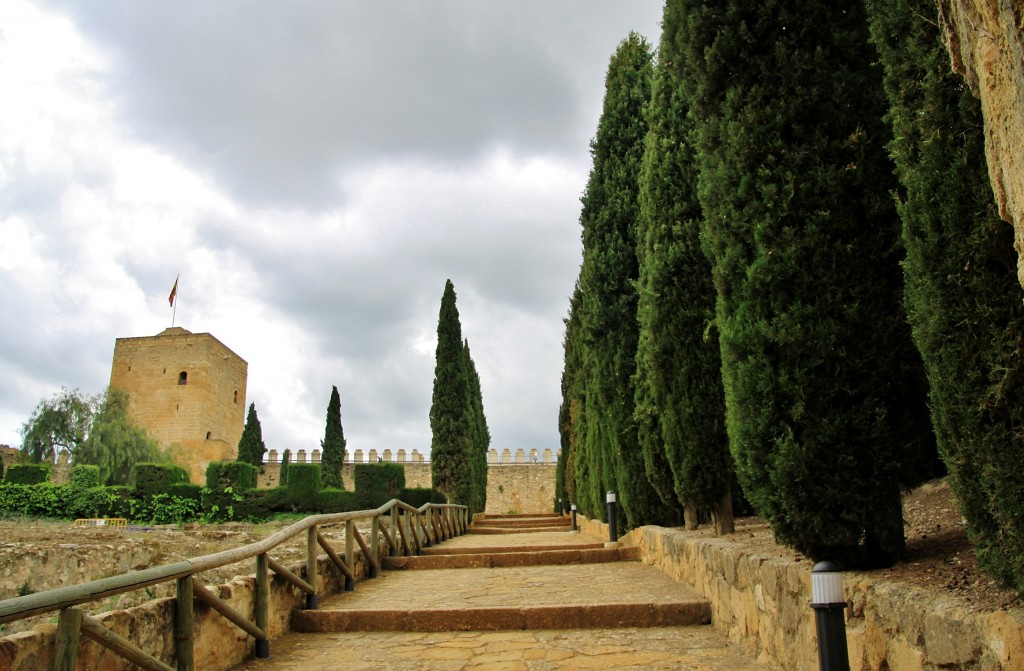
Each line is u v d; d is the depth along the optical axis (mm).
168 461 52844
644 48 14297
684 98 9633
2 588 10336
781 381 4664
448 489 32000
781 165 5039
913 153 3521
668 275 8969
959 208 3170
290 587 7426
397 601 8422
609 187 13523
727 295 5359
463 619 7246
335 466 46750
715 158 5652
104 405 48750
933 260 3262
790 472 4535
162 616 4855
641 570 10133
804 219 4863
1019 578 2904
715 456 8453
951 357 3188
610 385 12758
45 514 28062
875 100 5023
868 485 4453
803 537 4590
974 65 2547
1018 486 2922
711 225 5605
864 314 4613
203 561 5191
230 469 30281
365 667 5902
